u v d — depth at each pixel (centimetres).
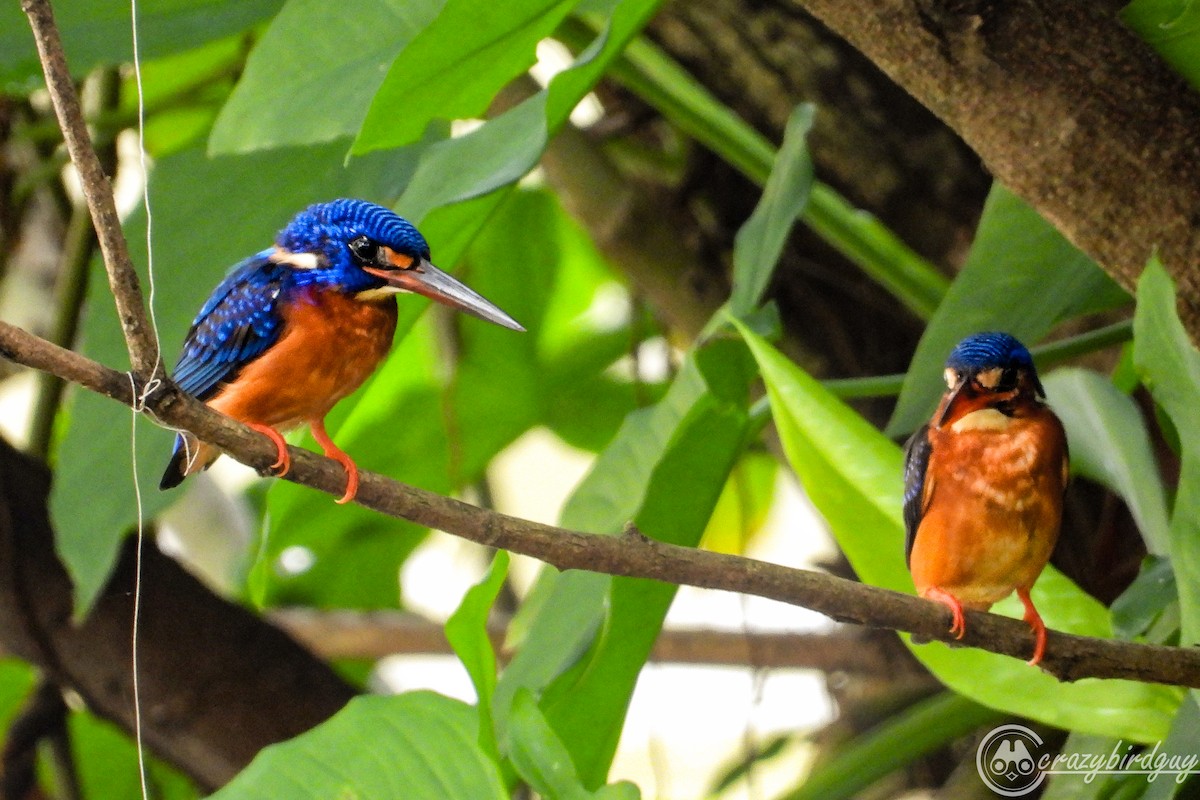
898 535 750
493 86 734
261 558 830
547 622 860
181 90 1266
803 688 1390
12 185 1291
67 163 1281
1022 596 711
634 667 826
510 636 926
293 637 1177
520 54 713
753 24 1124
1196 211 648
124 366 949
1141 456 793
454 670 1691
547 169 1195
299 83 770
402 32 771
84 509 913
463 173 815
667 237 1180
